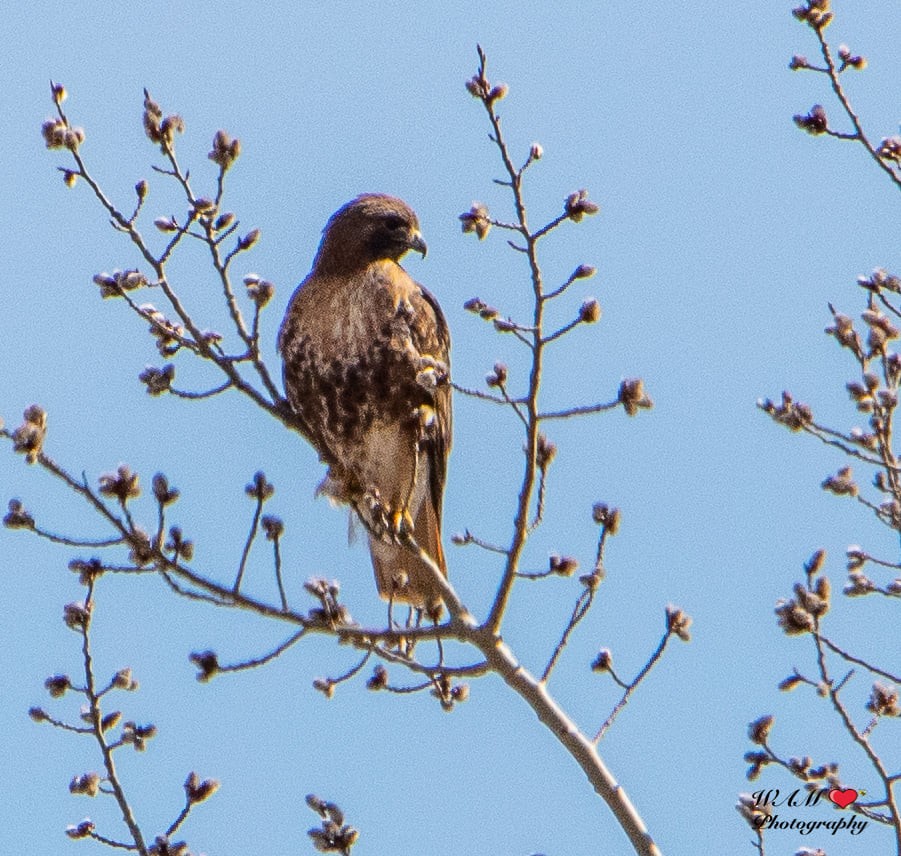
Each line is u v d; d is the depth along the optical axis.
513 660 10.98
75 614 10.46
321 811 10.45
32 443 10.10
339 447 14.61
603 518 11.13
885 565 10.53
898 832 9.85
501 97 10.58
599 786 10.55
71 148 11.05
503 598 11.04
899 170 11.04
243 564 10.49
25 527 10.18
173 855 10.47
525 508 10.98
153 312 11.58
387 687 11.18
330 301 14.87
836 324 10.63
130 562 10.70
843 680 9.96
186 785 10.67
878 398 10.40
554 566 11.02
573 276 10.54
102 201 11.15
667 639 10.98
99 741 10.48
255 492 10.54
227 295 11.67
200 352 11.77
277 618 10.61
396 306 14.64
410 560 13.14
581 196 10.53
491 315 10.59
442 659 11.28
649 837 10.38
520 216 10.53
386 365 14.54
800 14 11.08
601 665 10.91
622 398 10.62
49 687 10.52
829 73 11.09
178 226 11.35
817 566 10.15
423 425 12.79
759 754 10.25
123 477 10.36
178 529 10.55
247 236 11.48
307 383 14.73
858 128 11.00
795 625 9.94
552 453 11.14
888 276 11.01
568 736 10.70
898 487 10.28
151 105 11.05
